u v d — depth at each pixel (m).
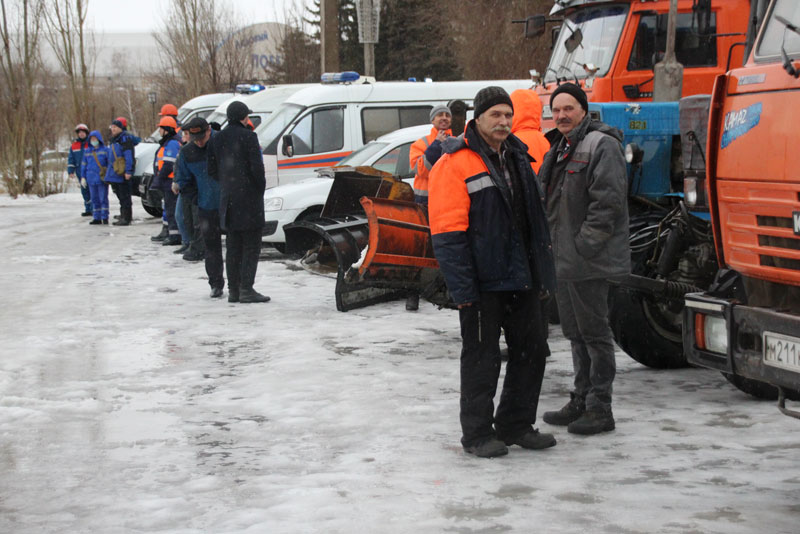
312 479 4.52
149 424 5.55
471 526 3.87
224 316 9.12
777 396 5.93
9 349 7.67
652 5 9.61
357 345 7.71
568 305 5.33
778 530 3.79
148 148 20.75
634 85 9.70
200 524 3.96
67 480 4.58
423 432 5.30
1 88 29.36
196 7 39.66
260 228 9.77
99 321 8.89
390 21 41.06
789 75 4.26
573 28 9.98
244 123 9.83
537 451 4.95
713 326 4.74
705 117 5.83
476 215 4.69
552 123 8.59
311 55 43.09
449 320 8.83
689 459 4.74
